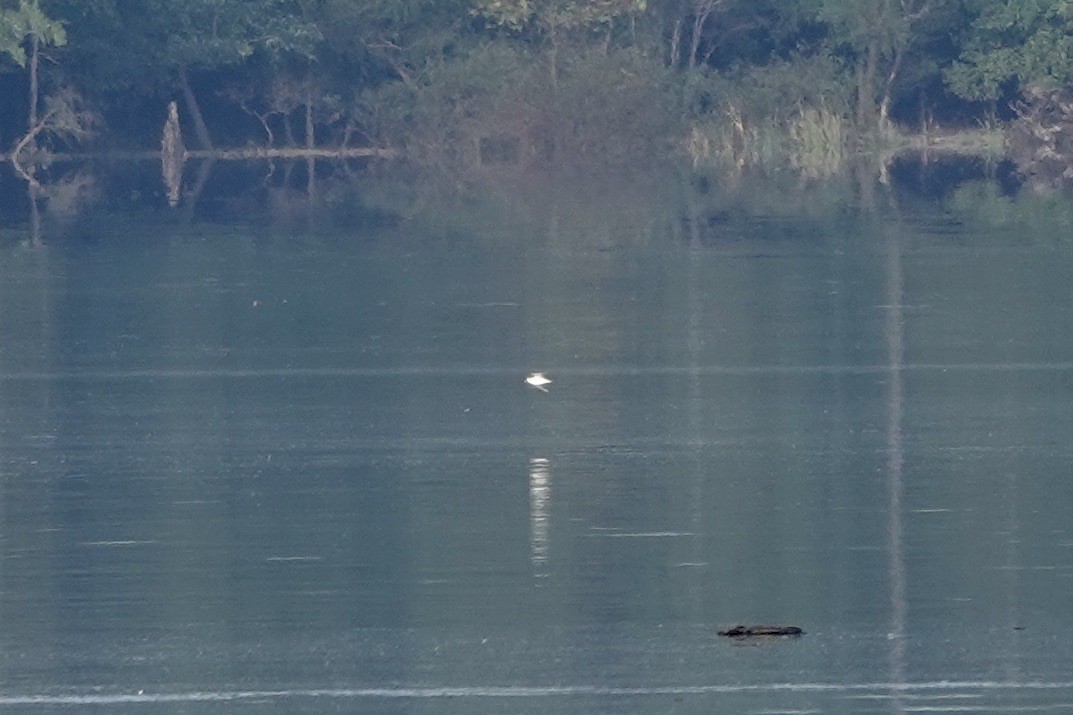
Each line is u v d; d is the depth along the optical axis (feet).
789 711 112.06
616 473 170.50
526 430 191.93
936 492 160.86
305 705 113.50
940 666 118.21
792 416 197.67
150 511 157.28
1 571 139.13
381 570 139.03
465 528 150.71
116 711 112.98
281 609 130.11
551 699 113.91
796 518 152.76
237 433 191.52
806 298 295.69
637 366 231.91
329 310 287.89
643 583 135.23
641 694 114.73
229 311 287.69
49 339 259.19
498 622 127.34
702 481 166.81
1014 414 196.44
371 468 173.68
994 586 133.18
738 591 133.08
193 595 133.28
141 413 203.51
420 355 242.17
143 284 324.80
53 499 161.99
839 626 125.59
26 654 121.70
